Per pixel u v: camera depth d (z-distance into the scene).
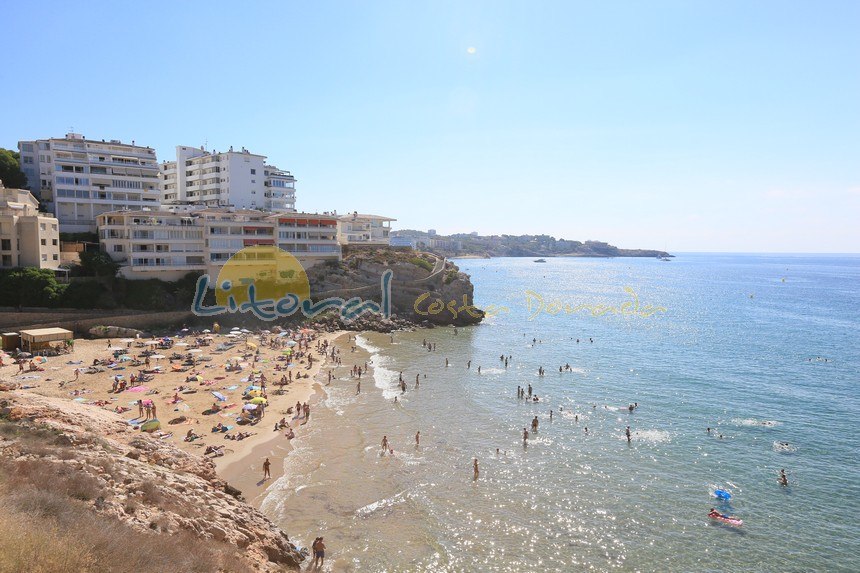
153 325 79.19
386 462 40.44
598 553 29.80
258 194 129.50
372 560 28.33
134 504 20.19
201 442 41.47
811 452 44.44
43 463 20.55
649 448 44.69
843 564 29.34
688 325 116.88
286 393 56.31
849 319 127.81
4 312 69.69
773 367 75.62
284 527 30.95
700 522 33.31
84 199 99.81
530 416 52.09
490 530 31.77
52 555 14.16
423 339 92.06
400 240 187.25
